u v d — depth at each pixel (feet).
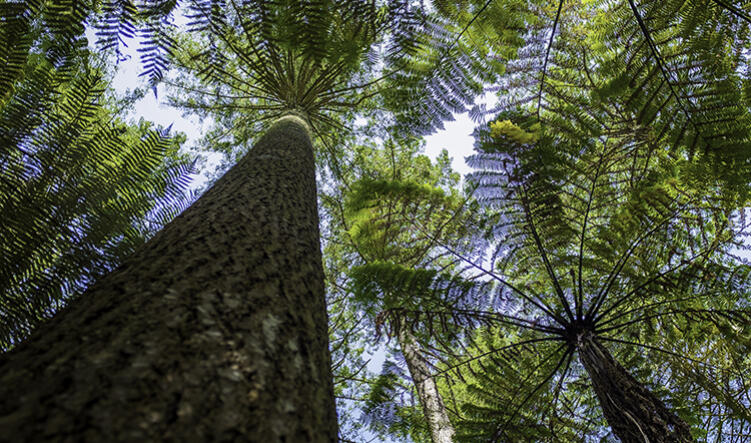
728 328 12.18
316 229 6.65
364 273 11.93
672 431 8.59
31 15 6.64
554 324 13.70
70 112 8.73
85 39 7.01
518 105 13.39
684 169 9.86
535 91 13.46
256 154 9.16
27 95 8.17
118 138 9.41
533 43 12.36
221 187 6.58
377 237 14.06
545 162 12.21
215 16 7.38
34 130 8.30
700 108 8.43
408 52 9.94
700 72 8.22
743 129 8.19
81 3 6.47
